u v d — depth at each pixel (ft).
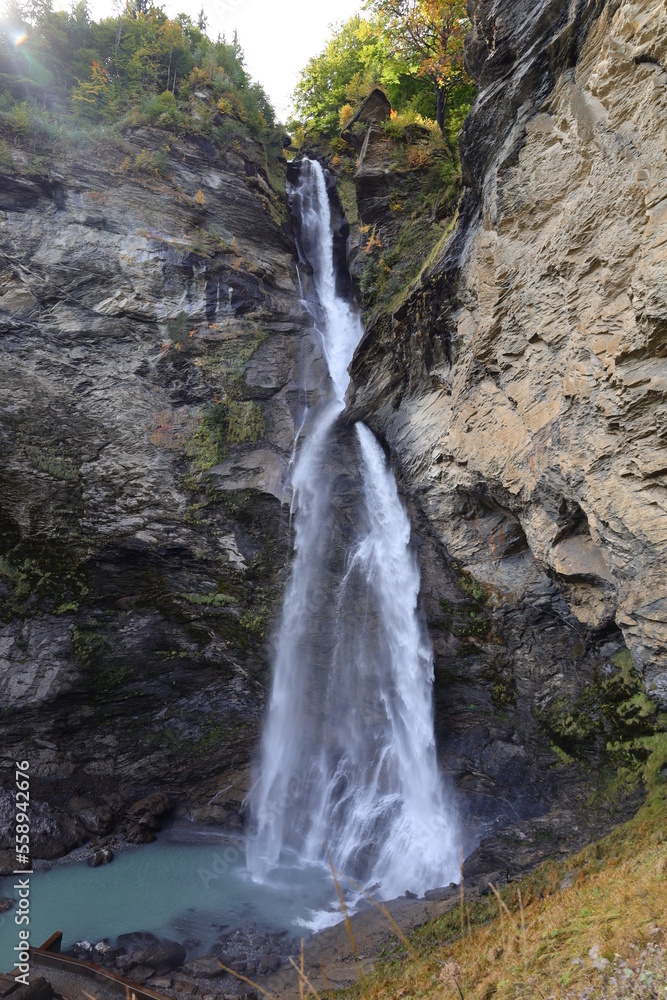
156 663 60.80
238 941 38.17
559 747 44.93
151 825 55.11
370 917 37.60
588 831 37.99
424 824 49.67
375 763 54.75
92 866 48.65
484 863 39.17
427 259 56.49
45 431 57.98
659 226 29.25
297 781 56.49
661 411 30.27
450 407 50.55
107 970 33.71
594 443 34.55
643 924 17.34
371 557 57.31
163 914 41.83
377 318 58.59
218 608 60.18
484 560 49.39
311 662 58.13
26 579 56.39
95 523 58.44
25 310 59.88
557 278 37.68
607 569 36.94
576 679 43.98
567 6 37.11
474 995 18.31
